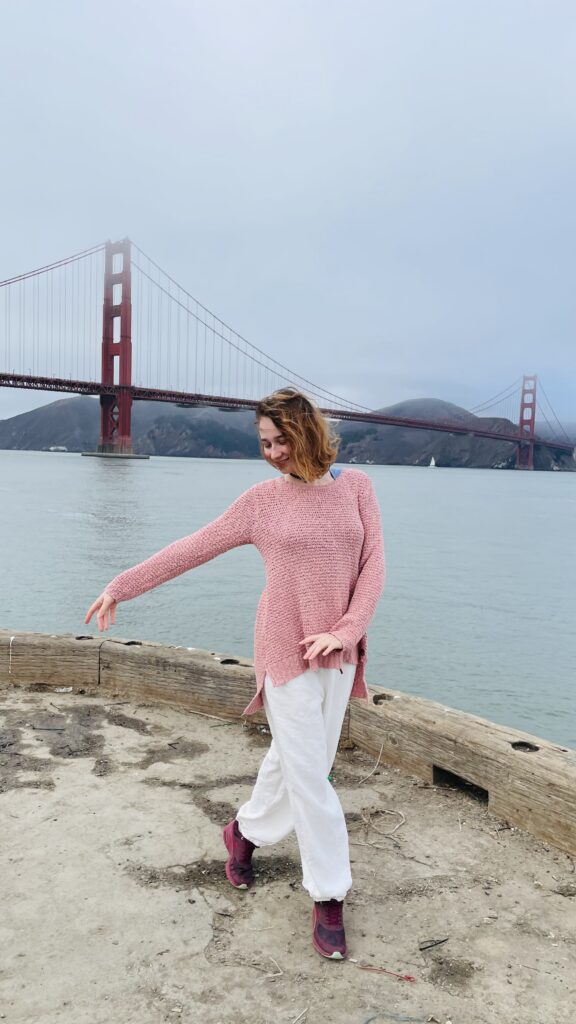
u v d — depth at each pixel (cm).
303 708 192
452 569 2045
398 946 200
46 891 221
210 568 1825
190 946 198
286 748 194
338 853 198
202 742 341
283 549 194
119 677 401
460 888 228
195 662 378
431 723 303
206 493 4916
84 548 2083
